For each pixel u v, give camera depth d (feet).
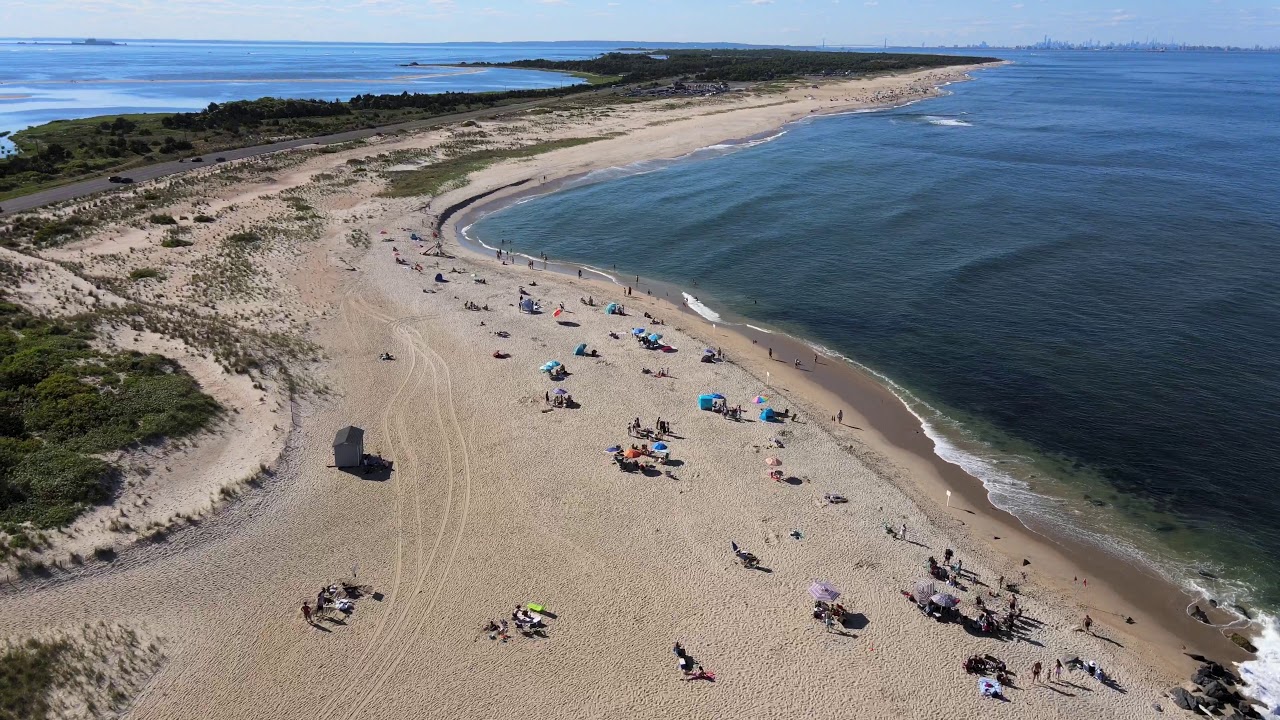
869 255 247.70
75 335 151.02
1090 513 124.16
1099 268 229.66
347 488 122.31
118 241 235.40
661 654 92.53
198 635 92.68
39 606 92.68
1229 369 167.63
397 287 211.61
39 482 108.68
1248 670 93.71
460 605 99.35
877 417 153.07
